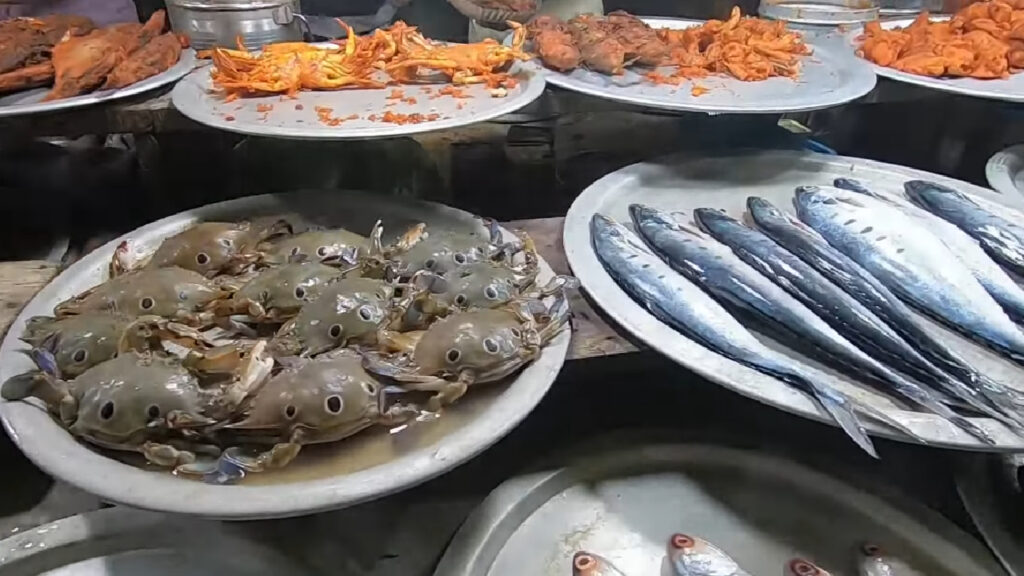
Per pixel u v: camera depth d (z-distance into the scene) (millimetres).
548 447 1198
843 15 1723
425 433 801
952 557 946
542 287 1013
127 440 748
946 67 1443
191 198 1482
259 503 705
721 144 1569
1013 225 1186
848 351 931
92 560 944
